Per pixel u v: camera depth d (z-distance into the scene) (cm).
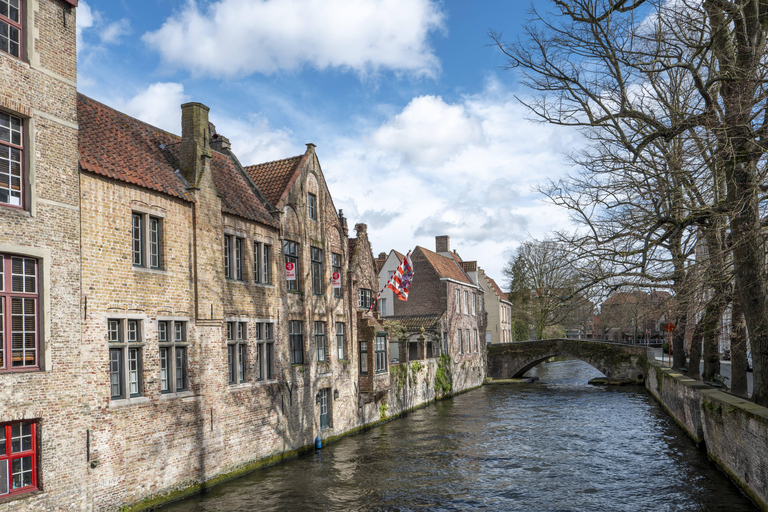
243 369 1884
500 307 6781
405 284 3098
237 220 1883
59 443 1195
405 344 3403
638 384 4594
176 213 1617
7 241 1121
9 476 1105
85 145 1416
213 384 1703
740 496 1497
